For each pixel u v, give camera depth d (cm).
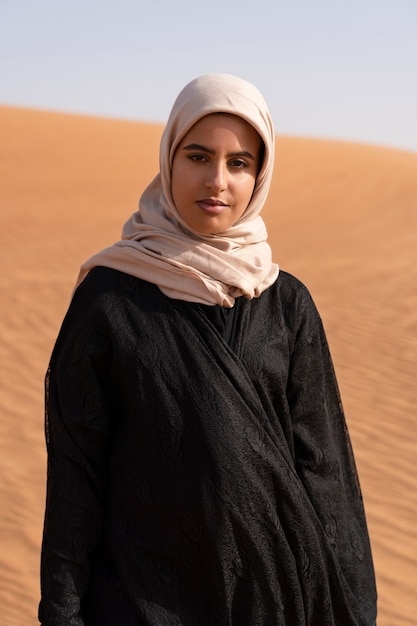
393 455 732
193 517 230
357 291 1302
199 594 235
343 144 4184
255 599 235
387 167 3278
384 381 909
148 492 234
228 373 231
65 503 244
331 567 247
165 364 232
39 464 709
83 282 246
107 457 247
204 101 231
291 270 1484
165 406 230
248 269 240
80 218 2166
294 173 3144
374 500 653
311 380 255
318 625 248
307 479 254
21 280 1373
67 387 242
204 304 237
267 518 233
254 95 236
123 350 234
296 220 2259
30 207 2252
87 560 246
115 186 2748
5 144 3170
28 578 537
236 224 246
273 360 241
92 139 3488
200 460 228
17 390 884
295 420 255
